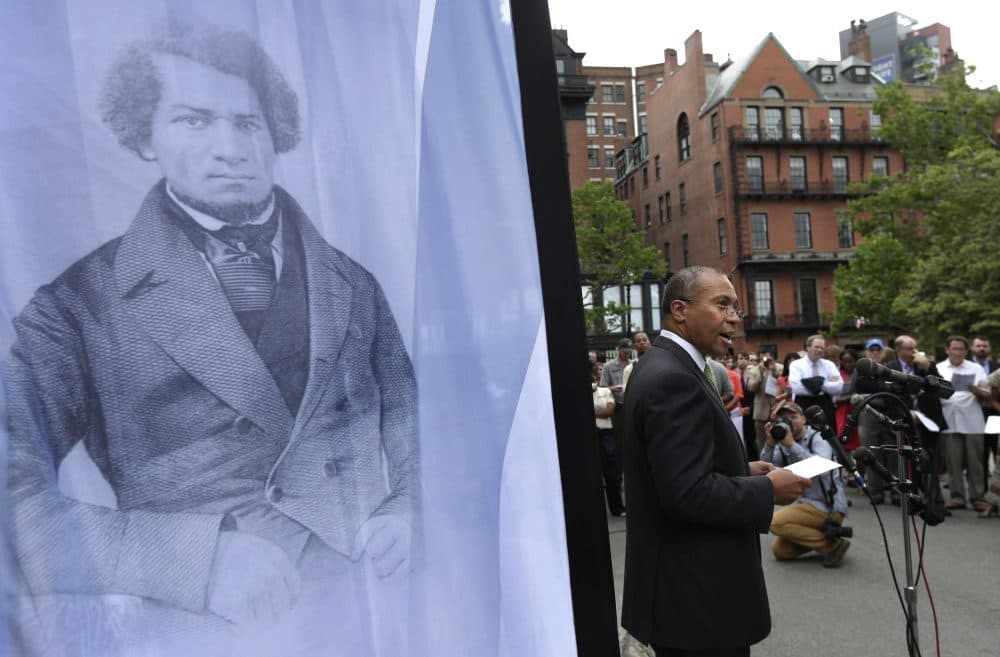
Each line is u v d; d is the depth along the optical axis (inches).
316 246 50.8
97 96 45.1
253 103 49.4
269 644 46.9
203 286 47.1
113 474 44.1
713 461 82.4
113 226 45.0
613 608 57.6
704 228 1871.3
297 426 49.1
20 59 43.4
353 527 50.3
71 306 43.9
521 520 55.6
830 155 1775.3
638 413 84.4
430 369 54.0
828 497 243.0
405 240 53.9
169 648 44.6
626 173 2380.7
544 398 56.9
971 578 222.1
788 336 1744.6
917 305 957.2
